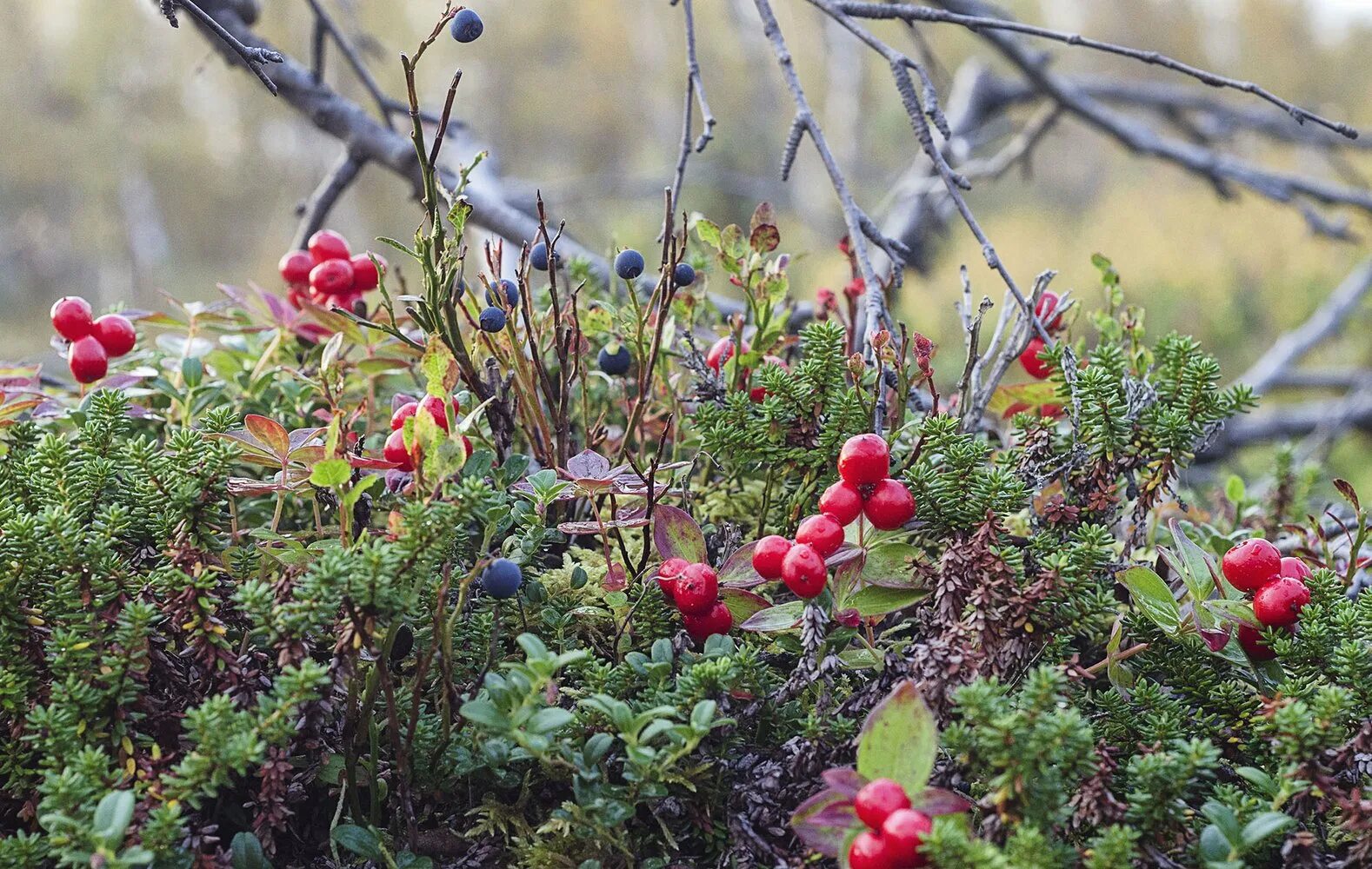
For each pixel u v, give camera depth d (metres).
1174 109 2.09
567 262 0.81
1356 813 0.63
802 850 0.64
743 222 4.95
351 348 0.73
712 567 0.68
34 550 0.64
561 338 0.70
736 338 0.71
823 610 0.66
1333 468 1.62
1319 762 0.63
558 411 0.71
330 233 0.75
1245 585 0.66
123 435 0.71
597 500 0.69
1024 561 0.67
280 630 0.63
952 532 0.67
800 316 0.80
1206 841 0.62
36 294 10.66
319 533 0.68
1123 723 0.65
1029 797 0.62
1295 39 10.17
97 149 10.67
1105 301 0.75
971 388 0.72
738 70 8.84
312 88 0.95
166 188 11.33
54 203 11.17
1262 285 3.80
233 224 11.74
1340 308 1.80
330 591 0.63
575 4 11.70
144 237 10.88
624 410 0.76
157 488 0.66
